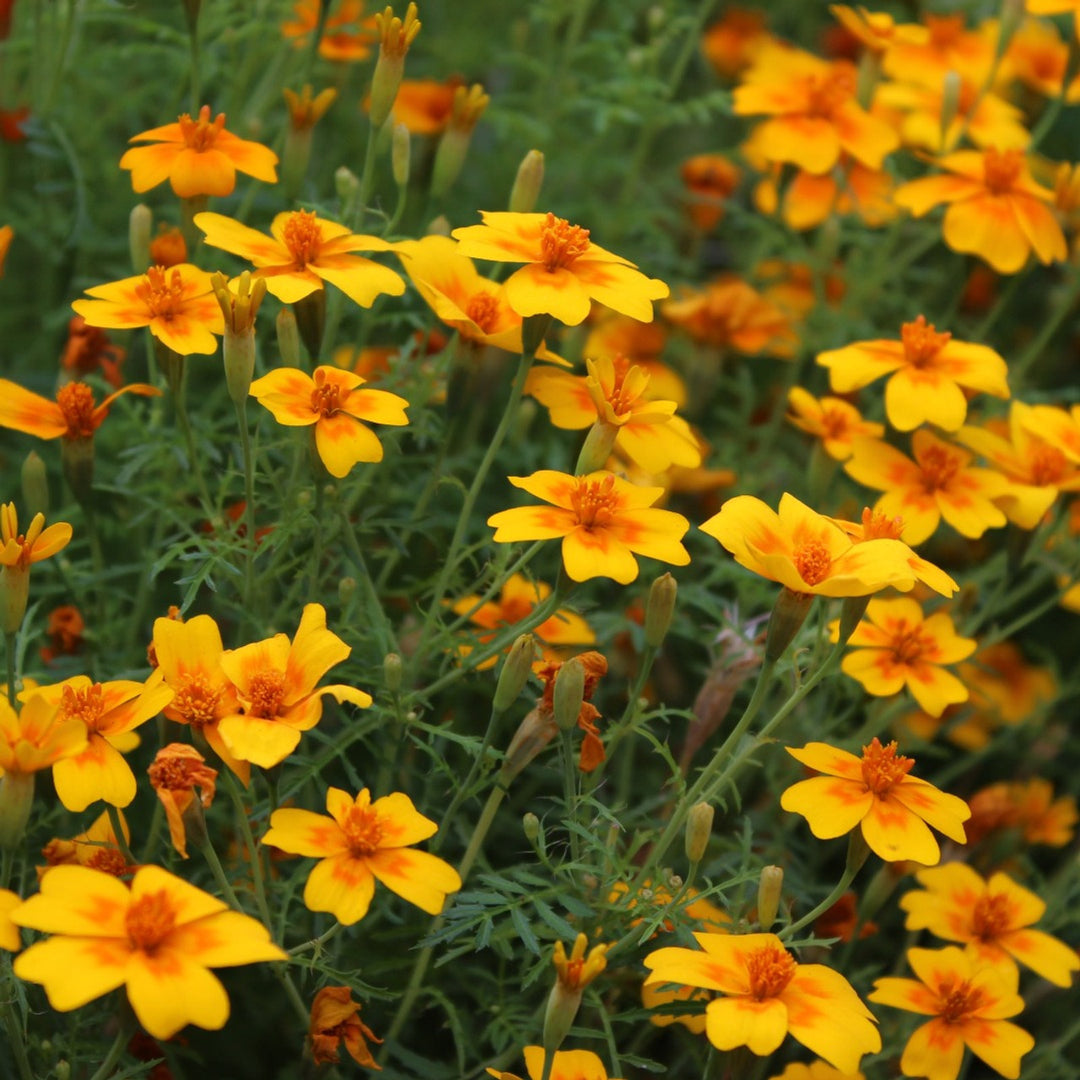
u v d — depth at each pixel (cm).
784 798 56
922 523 61
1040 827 65
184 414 59
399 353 64
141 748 61
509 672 56
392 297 65
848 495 65
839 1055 54
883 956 64
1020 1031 58
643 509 57
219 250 64
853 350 62
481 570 62
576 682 56
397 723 58
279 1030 61
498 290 60
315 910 54
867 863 64
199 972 53
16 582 56
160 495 62
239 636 60
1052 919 63
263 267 58
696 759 64
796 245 72
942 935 59
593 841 56
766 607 64
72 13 65
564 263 58
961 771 66
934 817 56
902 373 61
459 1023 58
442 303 59
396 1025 58
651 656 58
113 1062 55
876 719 62
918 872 60
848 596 55
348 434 57
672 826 57
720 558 65
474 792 57
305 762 58
